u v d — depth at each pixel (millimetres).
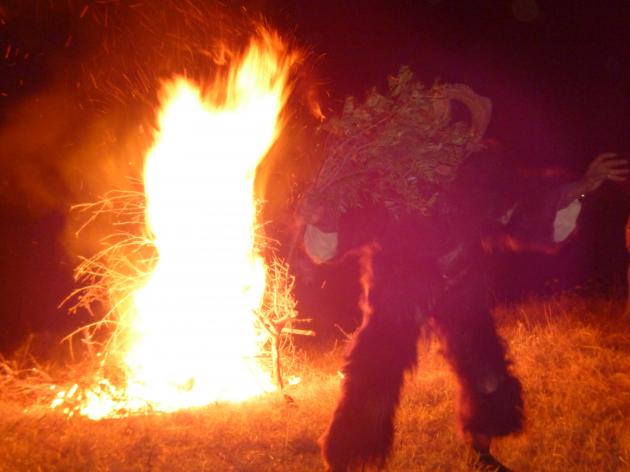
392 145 3609
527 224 3770
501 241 3830
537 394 4953
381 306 3602
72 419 4840
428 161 3613
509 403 3771
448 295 3674
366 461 3545
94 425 4773
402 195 3627
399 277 3600
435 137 3652
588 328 6227
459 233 3684
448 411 4746
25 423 4750
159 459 4234
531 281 10117
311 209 3605
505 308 7676
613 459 4070
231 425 4648
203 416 4855
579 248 11234
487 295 3768
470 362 3727
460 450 4168
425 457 4133
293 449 4320
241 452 4301
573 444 4223
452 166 3732
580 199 3768
